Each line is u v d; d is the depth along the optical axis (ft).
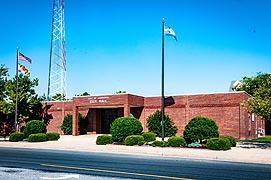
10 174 37.58
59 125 140.36
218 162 51.13
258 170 42.11
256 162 51.96
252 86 181.98
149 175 37.37
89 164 47.39
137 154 63.46
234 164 48.65
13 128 148.36
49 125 142.92
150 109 124.67
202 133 74.18
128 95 117.08
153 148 71.72
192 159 55.21
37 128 102.32
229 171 40.96
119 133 84.17
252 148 73.46
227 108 109.19
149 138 87.20
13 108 133.28
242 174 38.55
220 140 68.44
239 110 106.83
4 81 150.10
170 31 83.61
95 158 55.67
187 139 76.74
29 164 47.34
